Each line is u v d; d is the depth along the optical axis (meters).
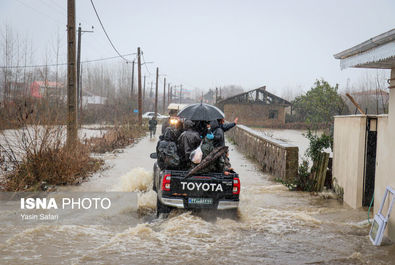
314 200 8.42
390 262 4.78
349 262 4.76
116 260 4.60
